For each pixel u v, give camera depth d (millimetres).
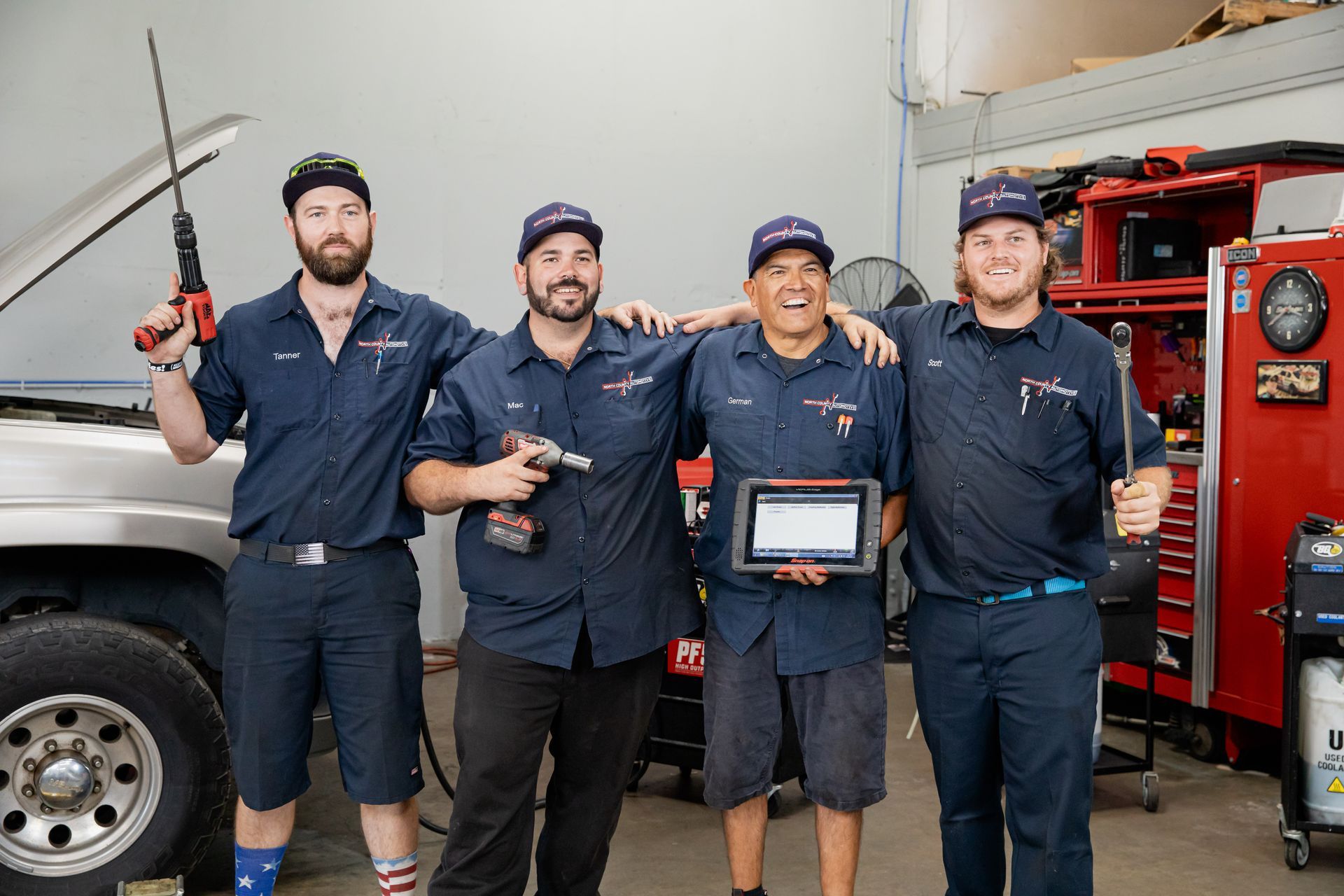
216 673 2920
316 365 2238
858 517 2055
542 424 2137
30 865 2414
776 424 2158
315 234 2178
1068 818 2092
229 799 2611
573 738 2182
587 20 5219
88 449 2518
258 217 4598
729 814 2230
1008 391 2129
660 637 2160
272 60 4574
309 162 2213
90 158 4285
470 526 2164
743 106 5648
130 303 4395
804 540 2064
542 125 5168
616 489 2123
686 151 5527
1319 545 2920
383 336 2275
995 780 2252
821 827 2188
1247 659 3619
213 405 2277
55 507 2449
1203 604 3719
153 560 2699
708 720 2219
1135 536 1959
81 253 4289
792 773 3186
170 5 4367
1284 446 3527
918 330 2281
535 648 2074
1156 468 2133
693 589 2252
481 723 2092
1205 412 3734
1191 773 3695
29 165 4191
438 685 4543
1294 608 2934
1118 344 1969
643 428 2152
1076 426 2123
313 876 2803
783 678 2234
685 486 3213
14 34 4133
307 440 2217
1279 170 3811
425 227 4953
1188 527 3809
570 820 2230
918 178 6156
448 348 2371
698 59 5512
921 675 2244
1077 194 4488
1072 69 5461
